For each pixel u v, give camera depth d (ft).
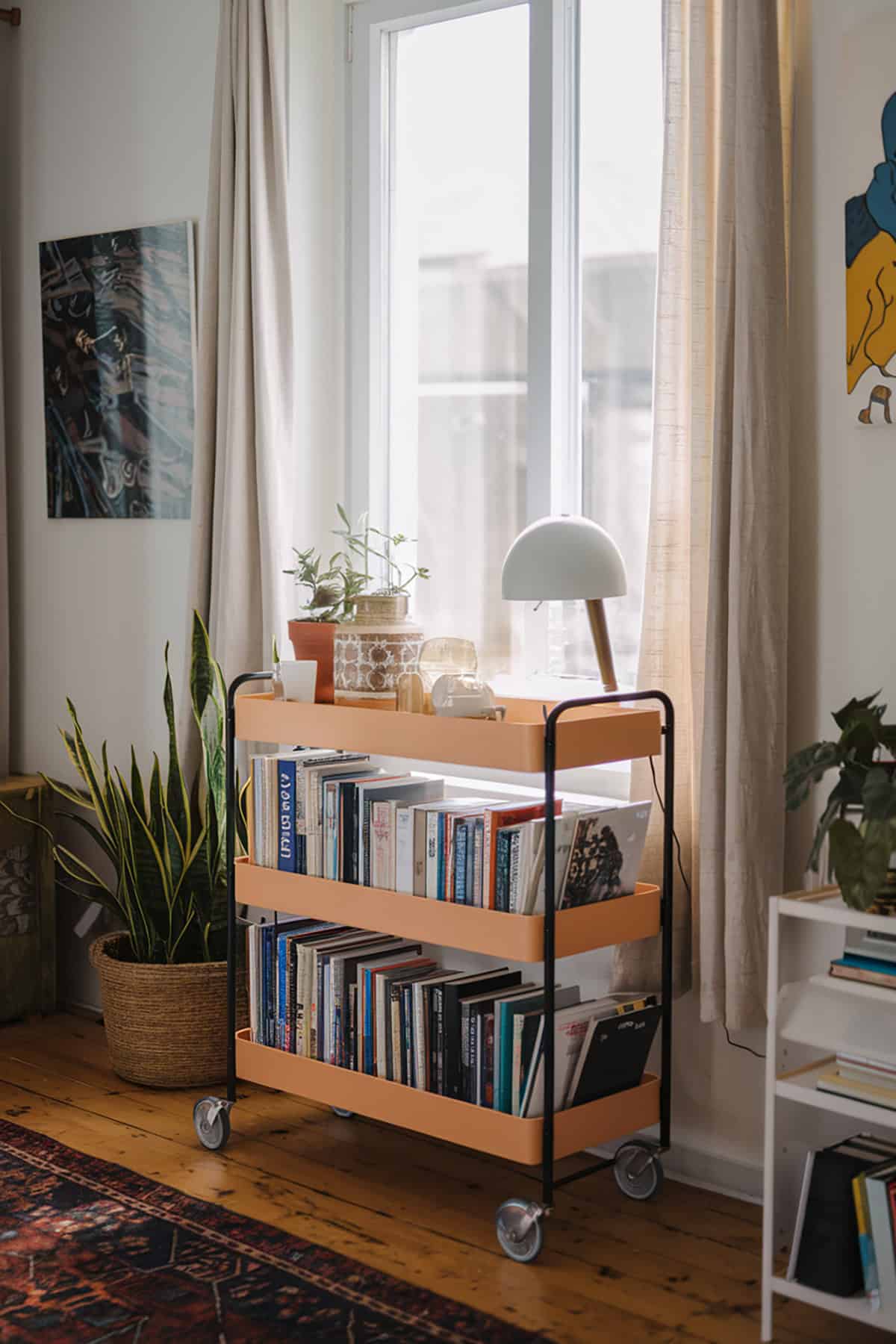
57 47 12.78
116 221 12.43
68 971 13.32
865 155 8.22
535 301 10.45
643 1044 8.89
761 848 8.45
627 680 10.31
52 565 13.24
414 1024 9.05
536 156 10.40
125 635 12.66
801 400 8.59
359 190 11.43
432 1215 8.86
